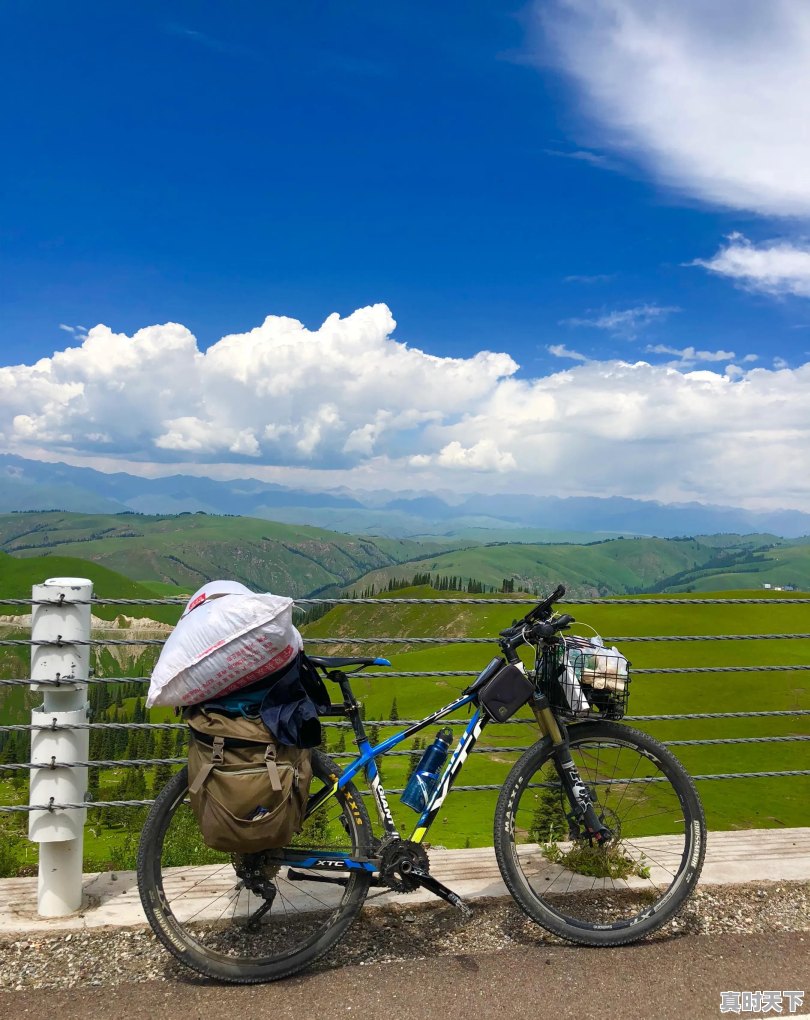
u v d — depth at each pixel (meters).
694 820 3.28
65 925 3.21
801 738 4.25
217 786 2.66
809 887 3.68
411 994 2.76
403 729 3.22
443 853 3.89
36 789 3.27
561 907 3.38
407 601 3.75
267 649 2.69
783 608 96.88
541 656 3.33
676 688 67.06
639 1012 2.66
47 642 3.29
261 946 3.02
